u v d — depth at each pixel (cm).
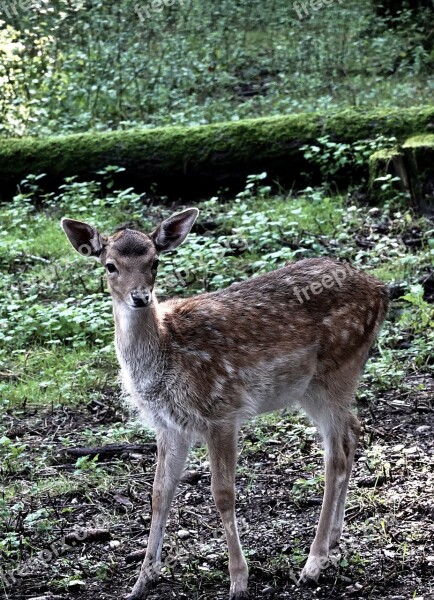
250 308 912
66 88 2223
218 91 2309
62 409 1194
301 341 916
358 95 2161
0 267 1563
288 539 920
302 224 1622
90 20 2498
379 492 987
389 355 1249
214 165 1806
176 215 923
